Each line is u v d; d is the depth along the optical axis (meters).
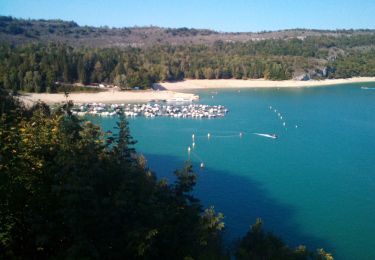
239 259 31.97
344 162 102.62
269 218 69.25
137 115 172.12
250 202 76.00
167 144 122.88
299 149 116.44
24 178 24.42
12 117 33.78
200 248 27.44
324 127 148.12
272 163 102.12
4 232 23.14
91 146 26.09
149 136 133.62
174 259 25.91
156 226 24.80
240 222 67.31
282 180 88.88
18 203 23.77
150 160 105.44
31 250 24.62
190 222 27.70
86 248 21.84
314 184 86.19
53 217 23.72
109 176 24.66
